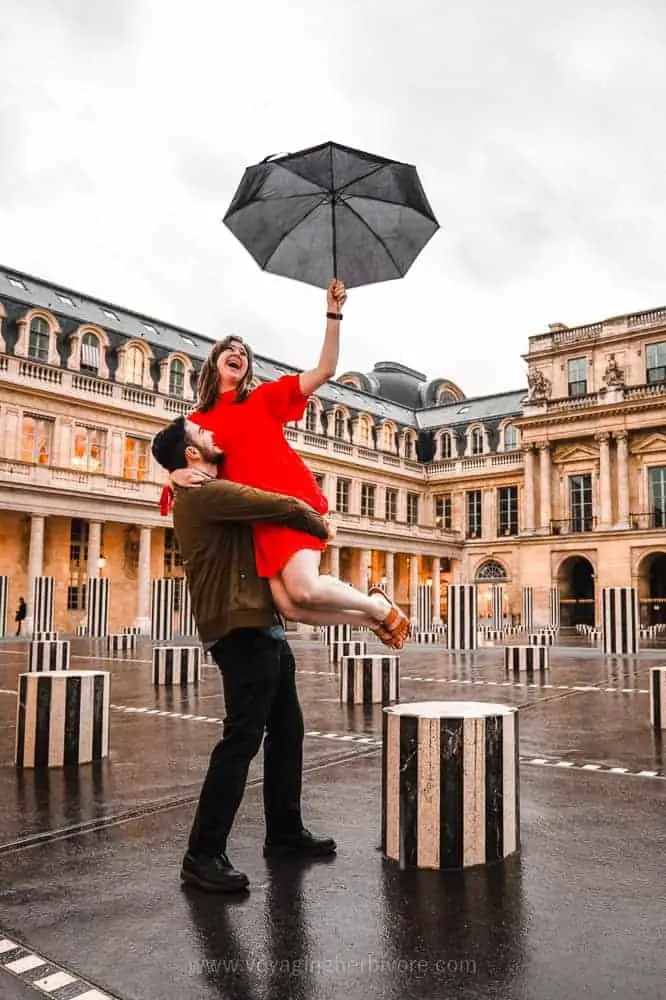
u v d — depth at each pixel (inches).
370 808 214.1
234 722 152.4
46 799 228.4
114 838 187.6
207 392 156.7
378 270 167.3
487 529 2490.2
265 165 162.1
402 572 2508.6
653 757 294.4
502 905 140.6
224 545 147.1
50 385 1603.1
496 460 2482.8
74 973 115.1
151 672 679.7
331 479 2278.5
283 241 167.5
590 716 406.6
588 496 2182.6
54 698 279.9
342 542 2121.1
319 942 124.6
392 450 2576.3
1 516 1567.4
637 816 206.8
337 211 163.9
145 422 1779.0
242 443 150.1
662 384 2031.3
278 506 140.4
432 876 156.5
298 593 141.8
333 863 165.3
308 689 537.6
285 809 171.8
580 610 2289.6
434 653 975.0
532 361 2300.7
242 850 174.9
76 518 1624.0
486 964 116.6
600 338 2162.9
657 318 2085.4
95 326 1722.4
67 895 147.2
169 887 151.1
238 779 151.9
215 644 152.9
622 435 2084.2
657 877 156.3
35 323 1638.8
